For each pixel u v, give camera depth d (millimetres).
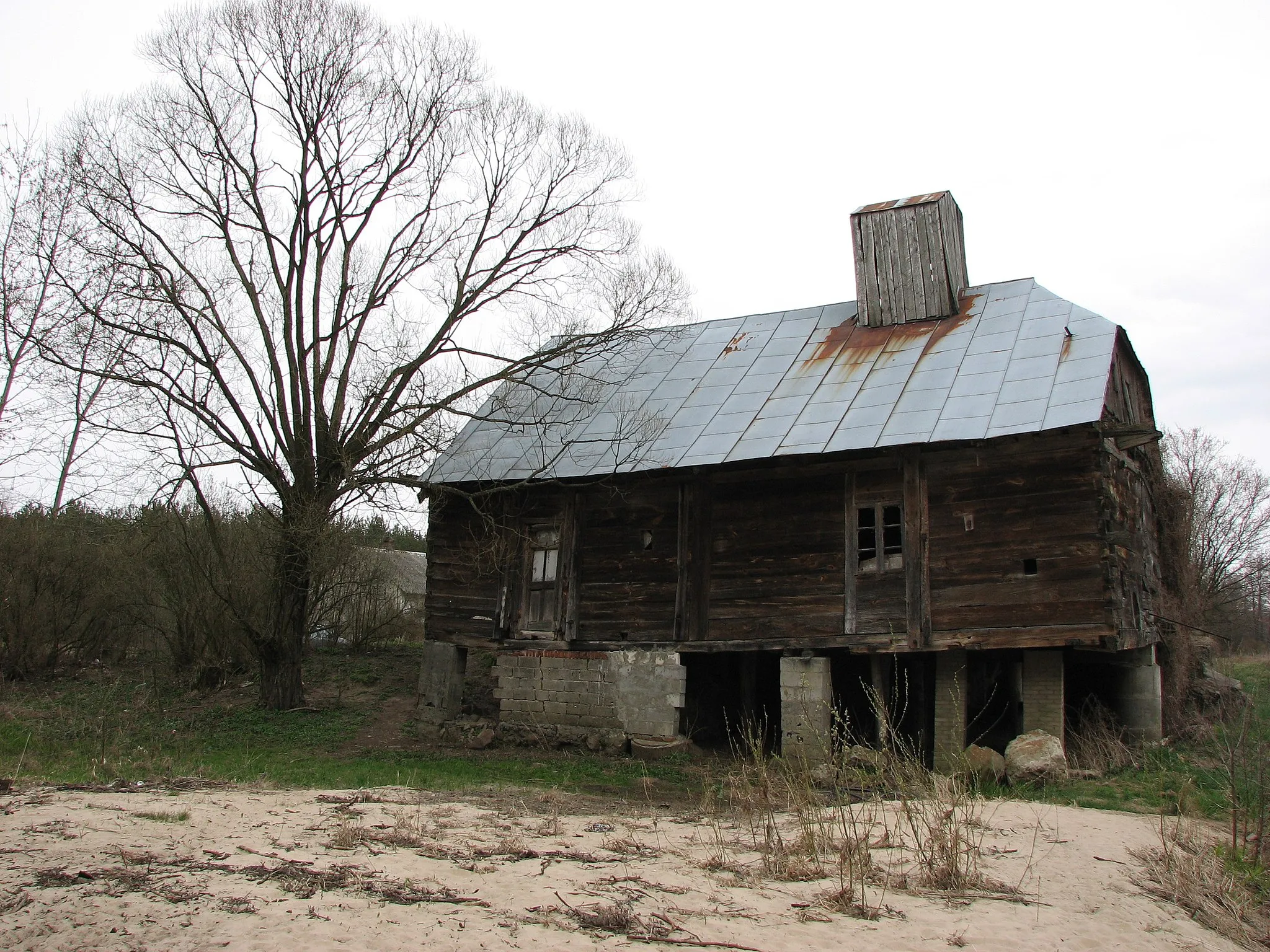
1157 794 12695
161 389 17922
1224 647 40562
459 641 20219
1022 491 15633
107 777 13227
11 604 22438
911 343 19250
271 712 19781
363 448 19391
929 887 7898
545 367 20375
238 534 24109
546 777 16000
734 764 17062
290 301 19609
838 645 16531
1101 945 6840
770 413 18391
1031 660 15484
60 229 19766
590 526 19344
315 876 7105
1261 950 7449
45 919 5949
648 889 7395
